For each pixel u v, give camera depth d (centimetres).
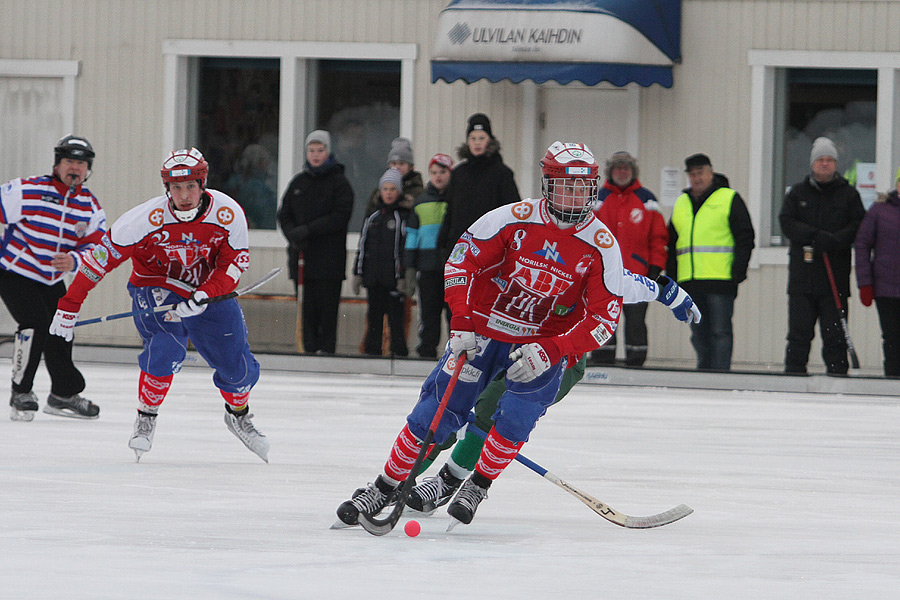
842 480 1872
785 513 1579
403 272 3547
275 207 4316
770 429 2489
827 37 3994
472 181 3275
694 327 3388
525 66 3800
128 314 1872
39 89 4384
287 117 4281
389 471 1391
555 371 1393
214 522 1406
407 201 3534
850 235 3262
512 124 4147
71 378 2430
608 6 3781
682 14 4059
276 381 3294
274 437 2233
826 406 2944
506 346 1416
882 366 3891
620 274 1389
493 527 1436
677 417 2673
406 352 3559
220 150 4350
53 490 1625
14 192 2350
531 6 3803
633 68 3831
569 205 1347
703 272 3306
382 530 1325
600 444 2241
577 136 4153
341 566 1170
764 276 4003
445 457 2031
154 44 4319
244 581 1091
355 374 3506
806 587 1120
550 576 1147
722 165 4059
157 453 2020
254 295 4069
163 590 1048
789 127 4075
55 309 2417
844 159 4047
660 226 3306
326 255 3509
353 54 4234
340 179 3516
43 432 2245
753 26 4028
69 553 1207
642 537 1388
